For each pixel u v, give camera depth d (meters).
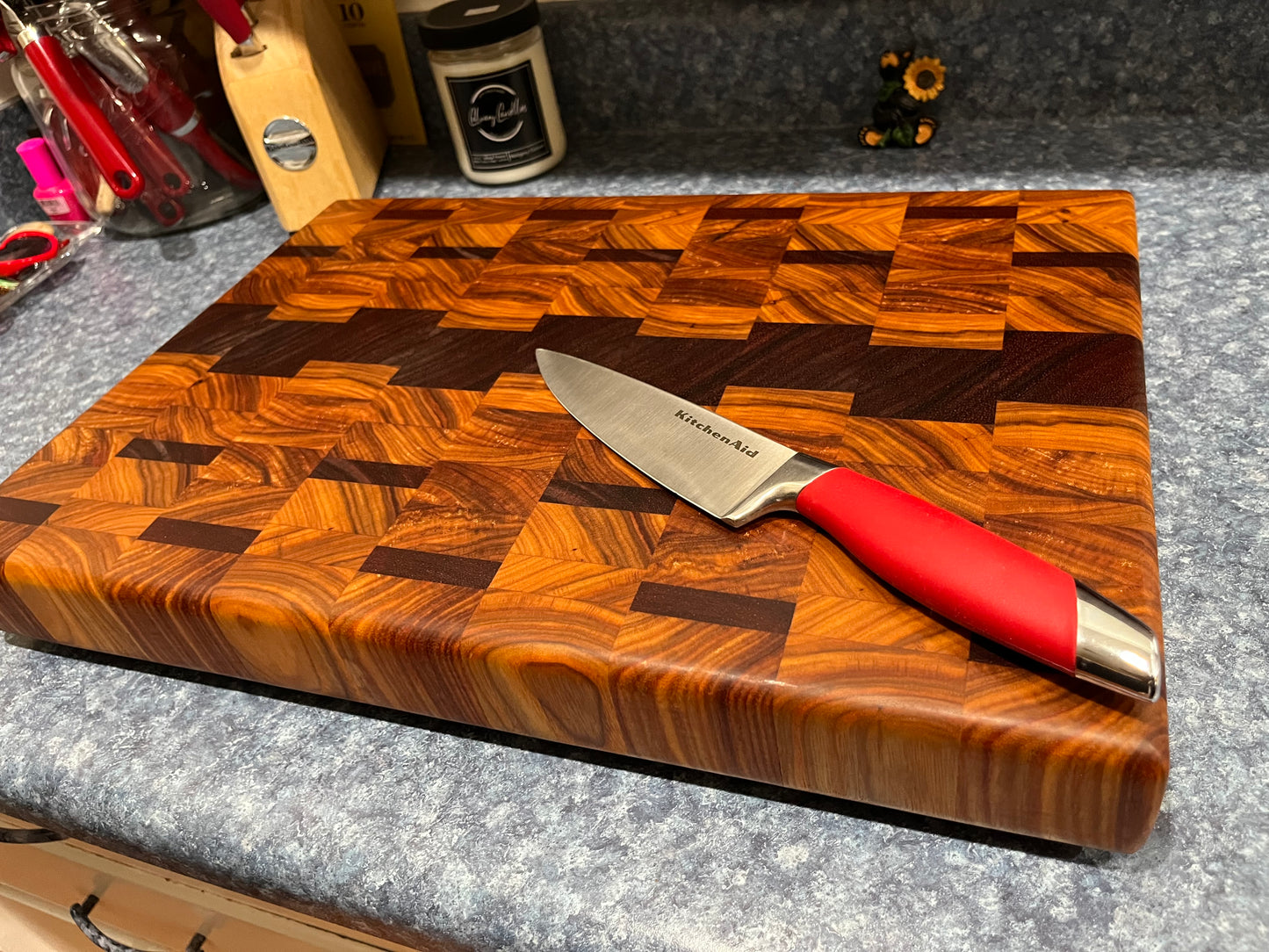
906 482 0.50
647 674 0.44
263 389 0.64
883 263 0.66
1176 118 0.87
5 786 0.53
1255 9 0.80
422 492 0.55
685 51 0.94
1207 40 0.82
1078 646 0.38
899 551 0.43
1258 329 0.65
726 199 0.76
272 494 0.56
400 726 0.52
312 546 0.53
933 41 0.88
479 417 0.59
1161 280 0.70
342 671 0.51
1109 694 0.40
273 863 0.48
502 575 0.49
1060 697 0.40
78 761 0.53
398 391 0.62
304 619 0.49
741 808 0.47
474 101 0.90
